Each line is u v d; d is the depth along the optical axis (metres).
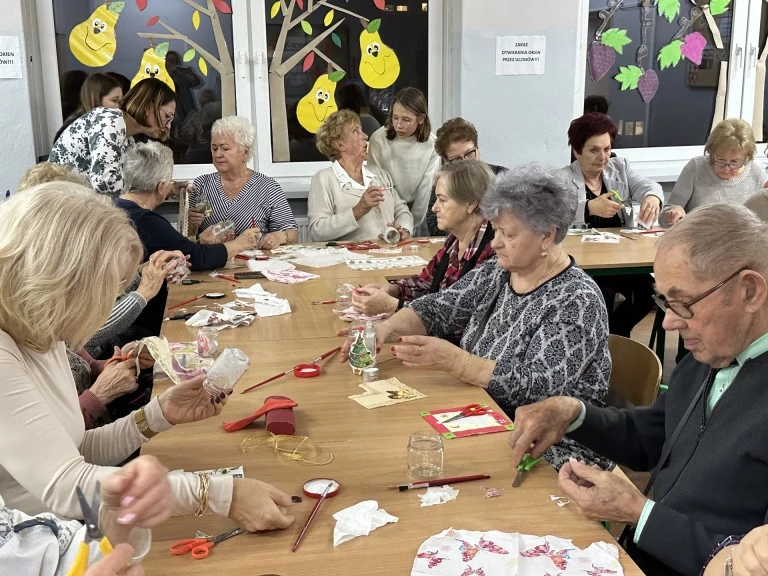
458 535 1.27
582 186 4.32
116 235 1.30
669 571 1.47
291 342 2.38
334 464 1.54
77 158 3.45
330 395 1.92
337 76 5.04
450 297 2.48
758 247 1.31
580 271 2.09
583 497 1.32
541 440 1.64
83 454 1.60
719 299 1.32
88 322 1.30
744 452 1.32
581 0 5.12
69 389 1.53
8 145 4.47
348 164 4.23
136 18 4.73
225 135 3.89
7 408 1.25
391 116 4.62
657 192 4.38
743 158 4.27
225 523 1.33
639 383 2.09
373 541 1.26
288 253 3.77
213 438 1.67
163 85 3.64
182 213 3.82
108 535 0.97
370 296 2.68
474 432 1.69
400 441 1.65
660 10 5.30
